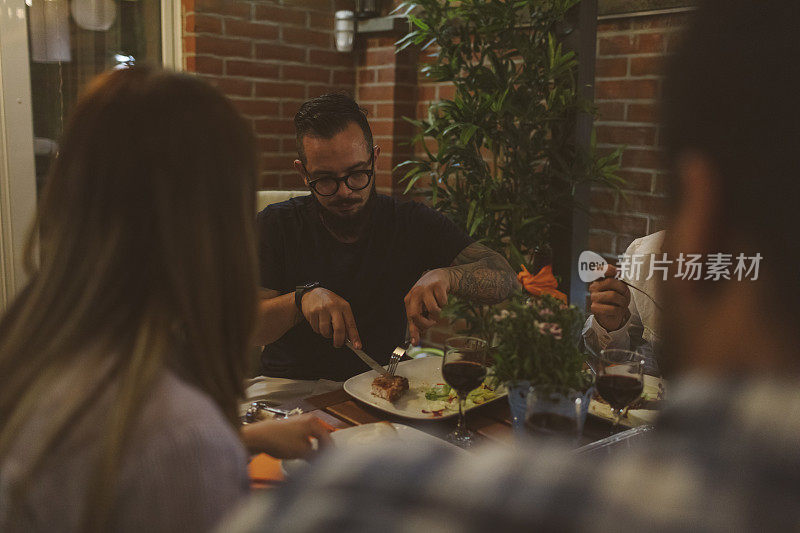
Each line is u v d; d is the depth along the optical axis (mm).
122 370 494
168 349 514
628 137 2330
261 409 1238
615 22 2344
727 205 218
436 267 1794
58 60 2600
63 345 502
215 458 468
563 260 2217
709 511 191
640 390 1021
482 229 2283
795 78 204
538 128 2203
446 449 249
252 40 2916
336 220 1649
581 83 2111
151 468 448
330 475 223
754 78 208
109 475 443
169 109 521
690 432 214
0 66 2467
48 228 538
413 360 1515
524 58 2172
